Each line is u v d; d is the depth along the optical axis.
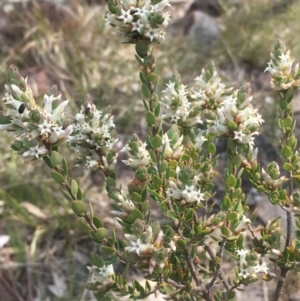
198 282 0.31
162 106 0.30
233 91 0.31
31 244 0.57
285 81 0.30
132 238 0.26
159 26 0.27
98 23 0.88
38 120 0.25
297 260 0.31
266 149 0.64
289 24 0.90
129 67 0.81
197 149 0.31
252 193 0.59
